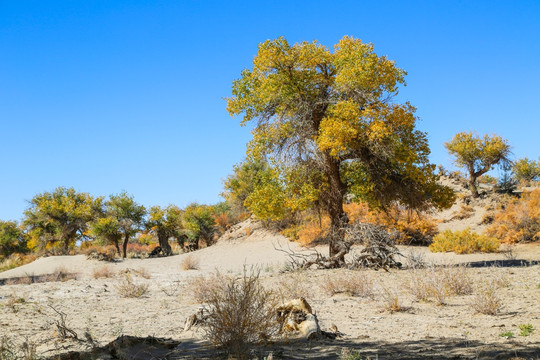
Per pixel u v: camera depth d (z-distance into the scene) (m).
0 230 57.84
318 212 20.64
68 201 50.09
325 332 6.09
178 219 44.94
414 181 18.48
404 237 27.19
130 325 7.57
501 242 26.09
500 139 32.91
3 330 7.13
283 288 11.09
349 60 17.56
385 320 7.50
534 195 29.77
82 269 28.64
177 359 4.82
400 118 16.77
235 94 19.56
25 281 22.08
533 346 4.94
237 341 5.24
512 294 9.55
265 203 18.81
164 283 16.81
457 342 5.46
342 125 16.45
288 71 18.47
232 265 26.47
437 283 9.67
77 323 7.93
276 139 18.58
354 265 16.75
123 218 42.69
